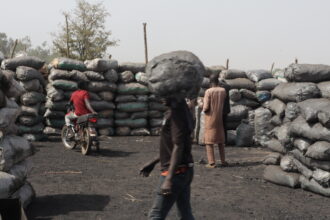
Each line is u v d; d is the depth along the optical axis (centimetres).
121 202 565
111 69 1315
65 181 687
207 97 836
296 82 708
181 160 324
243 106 1268
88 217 495
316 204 580
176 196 334
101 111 1316
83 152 970
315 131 606
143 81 1342
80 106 965
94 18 3231
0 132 477
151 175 754
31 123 1149
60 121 1283
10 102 523
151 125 1377
